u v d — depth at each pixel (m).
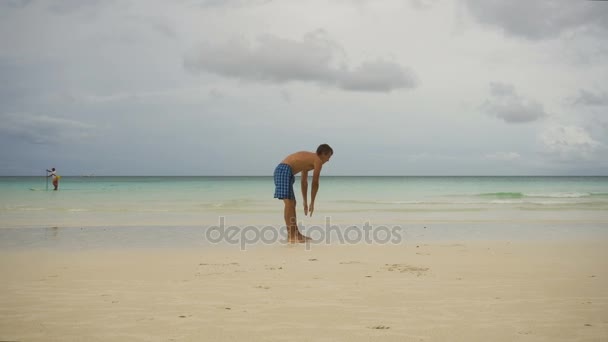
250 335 2.97
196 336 2.95
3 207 16.14
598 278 4.88
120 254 6.69
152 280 4.77
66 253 6.77
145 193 24.92
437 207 16.84
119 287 4.43
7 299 3.94
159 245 7.74
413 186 37.44
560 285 4.51
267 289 4.34
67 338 2.92
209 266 5.65
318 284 4.55
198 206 16.84
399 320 3.31
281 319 3.34
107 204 17.59
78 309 3.61
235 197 21.81
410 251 6.97
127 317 3.39
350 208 16.25
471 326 3.16
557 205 18.06
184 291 4.25
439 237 8.91
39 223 11.22
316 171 8.23
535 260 6.11
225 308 3.64
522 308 3.63
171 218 12.66
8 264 5.80
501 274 5.10
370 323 3.24
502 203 18.92
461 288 4.37
